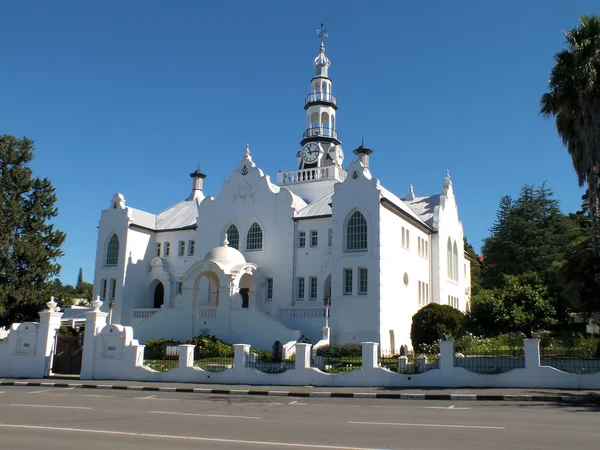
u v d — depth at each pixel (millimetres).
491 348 30094
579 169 28109
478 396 21016
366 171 46062
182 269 56875
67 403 20172
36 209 50688
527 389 22531
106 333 31031
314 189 58031
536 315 38125
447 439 12242
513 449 11102
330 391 23609
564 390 22016
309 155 63031
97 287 56562
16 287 48156
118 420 15633
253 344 43719
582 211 70375
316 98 65688
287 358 36594
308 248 49656
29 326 32656
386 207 45031
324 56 67125
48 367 31938
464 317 38375
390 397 22188
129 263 56000
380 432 13234
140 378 29641
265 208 52531
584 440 12109
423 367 26141
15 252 48594
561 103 27688
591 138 26781
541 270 66500
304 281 49344
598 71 26547
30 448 11336
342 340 43125
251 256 52250
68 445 11648
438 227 55094
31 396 22984
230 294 45719
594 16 27641
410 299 48688
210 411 17828
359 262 43781
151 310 52656
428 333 36188
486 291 42750
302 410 18031
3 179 49438
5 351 32719
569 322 49531
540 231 69562
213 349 40031
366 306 42750
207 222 55812
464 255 67938
